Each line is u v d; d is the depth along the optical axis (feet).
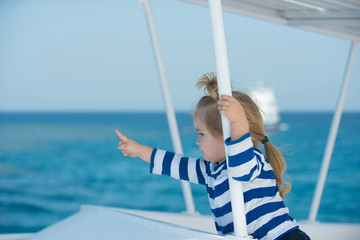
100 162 70.59
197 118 5.38
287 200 53.47
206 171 5.65
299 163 70.13
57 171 67.56
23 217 51.52
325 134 100.37
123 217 5.07
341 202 53.57
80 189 60.34
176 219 8.75
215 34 4.33
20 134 98.84
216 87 5.29
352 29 10.85
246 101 5.47
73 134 100.48
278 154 5.50
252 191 4.93
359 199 54.34
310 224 9.78
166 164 5.89
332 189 57.82
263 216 4.88
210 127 5.25
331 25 9.11
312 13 9.18
